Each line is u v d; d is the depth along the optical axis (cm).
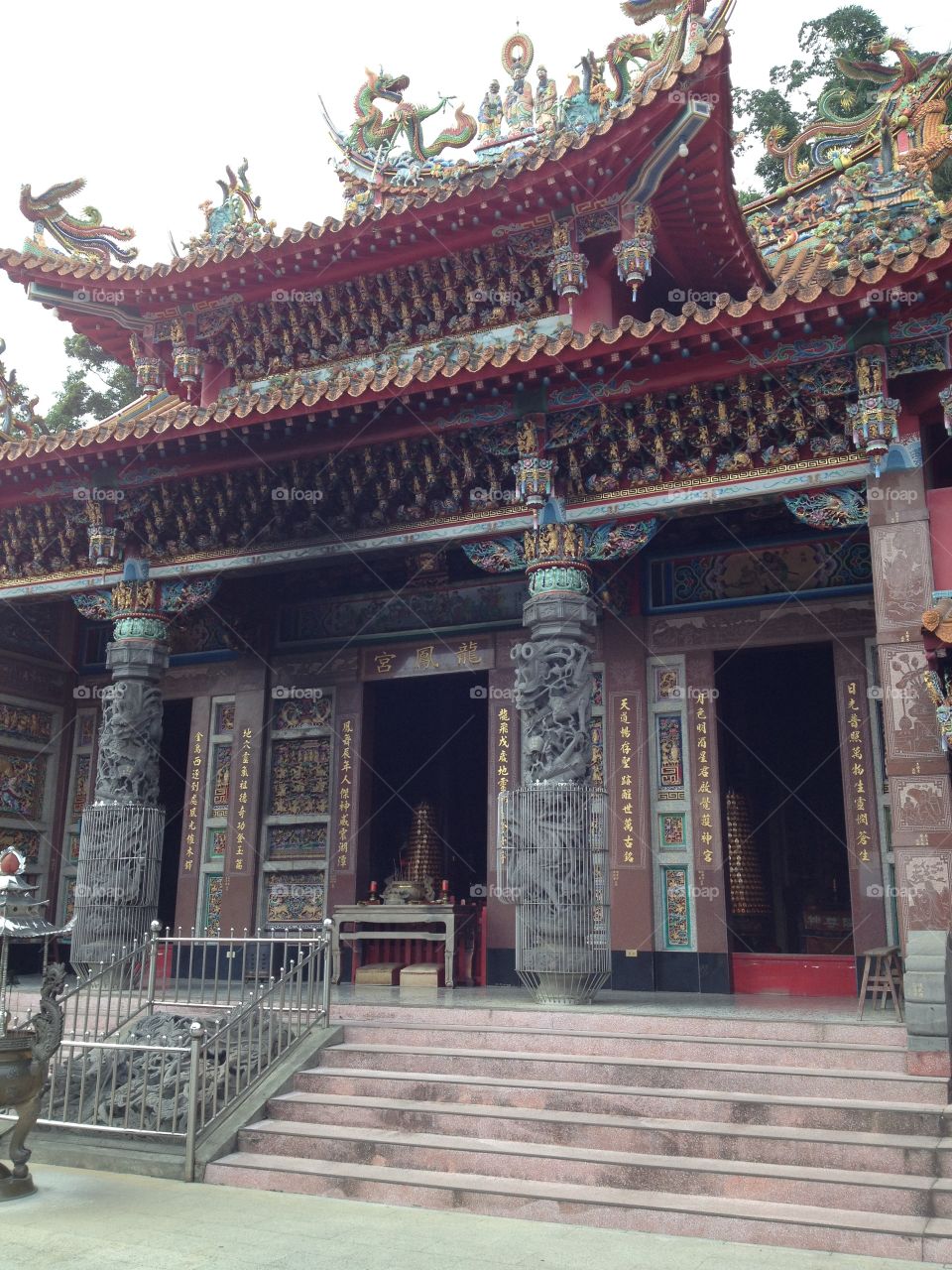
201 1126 1077
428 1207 941
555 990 1401
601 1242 838
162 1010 1439
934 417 1377
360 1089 1147
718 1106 1009
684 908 1723
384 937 1831
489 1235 858
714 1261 790
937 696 1220
